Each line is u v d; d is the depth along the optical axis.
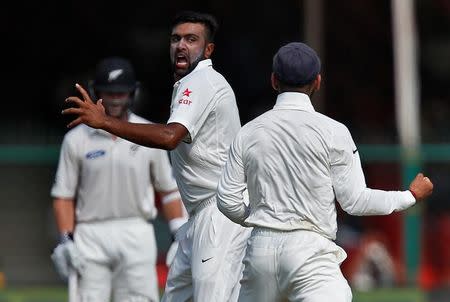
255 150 19.56
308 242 19.23
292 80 19.69
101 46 64.12
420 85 61.78
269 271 19.39
